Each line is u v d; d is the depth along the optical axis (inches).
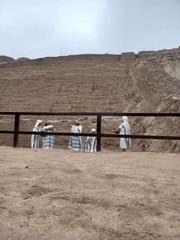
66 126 1299.2
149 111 1126.4
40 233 194.9
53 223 207.9
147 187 280.1
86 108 1726.1
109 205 238.7
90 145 759.7
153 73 1407.5
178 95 1041.5
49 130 778.2
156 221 217.3
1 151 470.0
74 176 307.4
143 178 307.7
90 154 455.2
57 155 438.0
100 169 342.0
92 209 230.7
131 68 1797.5
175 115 458.3
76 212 224.4
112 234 197.0
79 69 2034.9
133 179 302.8
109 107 1692.9
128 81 1707.7
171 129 895.7
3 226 201.8
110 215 222.7
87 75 1948.8
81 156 432.8
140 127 1122.0
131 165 368.8
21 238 187.8
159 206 241.4
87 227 204.5
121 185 283.0
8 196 250.2
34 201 240.7
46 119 1571.1
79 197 250.4
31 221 209.8
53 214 220.4
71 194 256.2
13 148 518.9
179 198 258.2
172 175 325.1
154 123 1019.9
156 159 415.5
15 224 205.0
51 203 237.6
